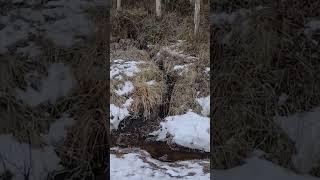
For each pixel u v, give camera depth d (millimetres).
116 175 4223
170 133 5660
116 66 6562
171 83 6469
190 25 7109
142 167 4543
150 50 6969
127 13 7176
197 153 5188
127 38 7070
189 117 6051
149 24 7176
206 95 6324
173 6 7430
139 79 6367
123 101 6145
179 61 6664
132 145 5586
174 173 4328
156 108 6184
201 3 7031
